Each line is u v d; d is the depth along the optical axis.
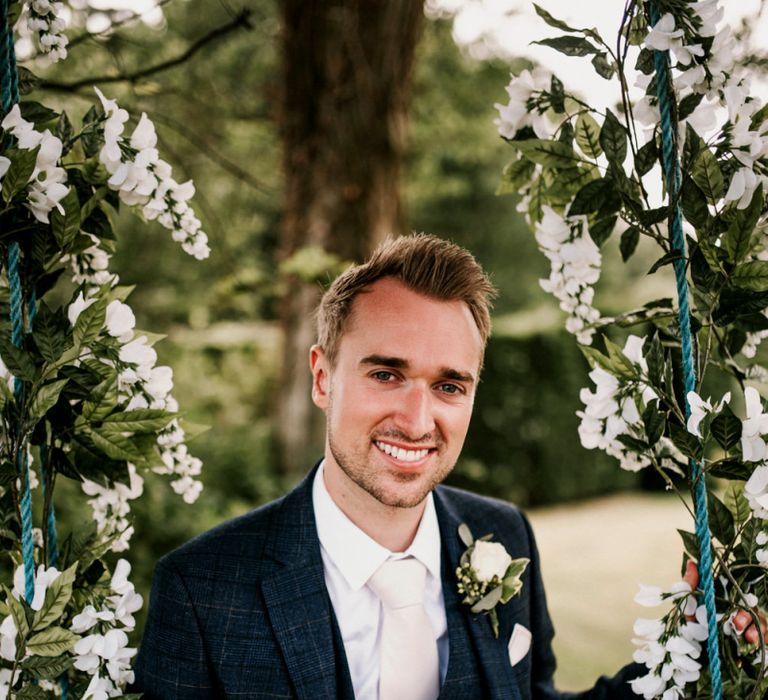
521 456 9.62
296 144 5.02
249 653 1.55
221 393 8.21
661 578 6.98
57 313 1.32
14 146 1.29
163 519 4.65
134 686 1.59
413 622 1.63
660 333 1.53
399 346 1.52
